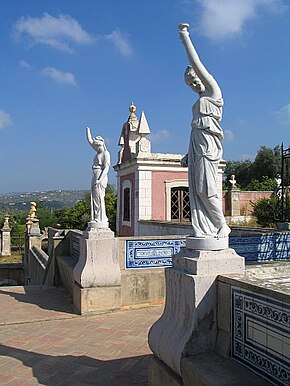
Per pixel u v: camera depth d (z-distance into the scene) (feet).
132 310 26.43
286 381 9.49
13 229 118.32
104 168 27.53
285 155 39.68
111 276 25.98
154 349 13.58
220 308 12.19
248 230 32.60
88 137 27.81
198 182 13.38
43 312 26.17
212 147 13.39
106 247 26.48
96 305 25.72
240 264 12.81
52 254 38.96
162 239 28.35
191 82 14.08
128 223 60.39
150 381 13.83
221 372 10.76
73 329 22.67
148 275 27.37
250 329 10.85
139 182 56.24
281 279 11.85
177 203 58.39
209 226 13.33
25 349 19.57
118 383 15.78
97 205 27.43
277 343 9.83
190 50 13.53
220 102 13.53
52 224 132.36
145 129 56.75
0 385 15.69
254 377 10.44
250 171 160.15
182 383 11.85
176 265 13.65
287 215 46.19
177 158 57.67
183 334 12.34
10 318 24.80
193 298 12.20
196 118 13.75
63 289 33.73
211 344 12.26
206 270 12.43
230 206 80.74
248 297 10.94
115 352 19.03
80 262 27.12
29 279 63.26
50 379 16.20
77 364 17.65
